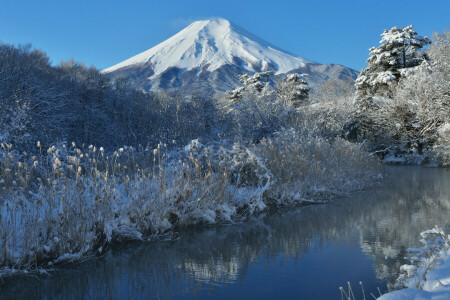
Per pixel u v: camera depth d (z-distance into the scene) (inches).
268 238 346.9
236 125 961.5
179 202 389.7
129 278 254.5
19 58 1005.8
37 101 934.4
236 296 221.1
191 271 265.4
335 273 251.8
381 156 1362.0
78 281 250.8
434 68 1268.5
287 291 225.9
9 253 259.4
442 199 520.1
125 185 365.4
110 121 1216.8
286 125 936.3
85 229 294.0
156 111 1266.0
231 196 430.6
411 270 204.2
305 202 519.5
